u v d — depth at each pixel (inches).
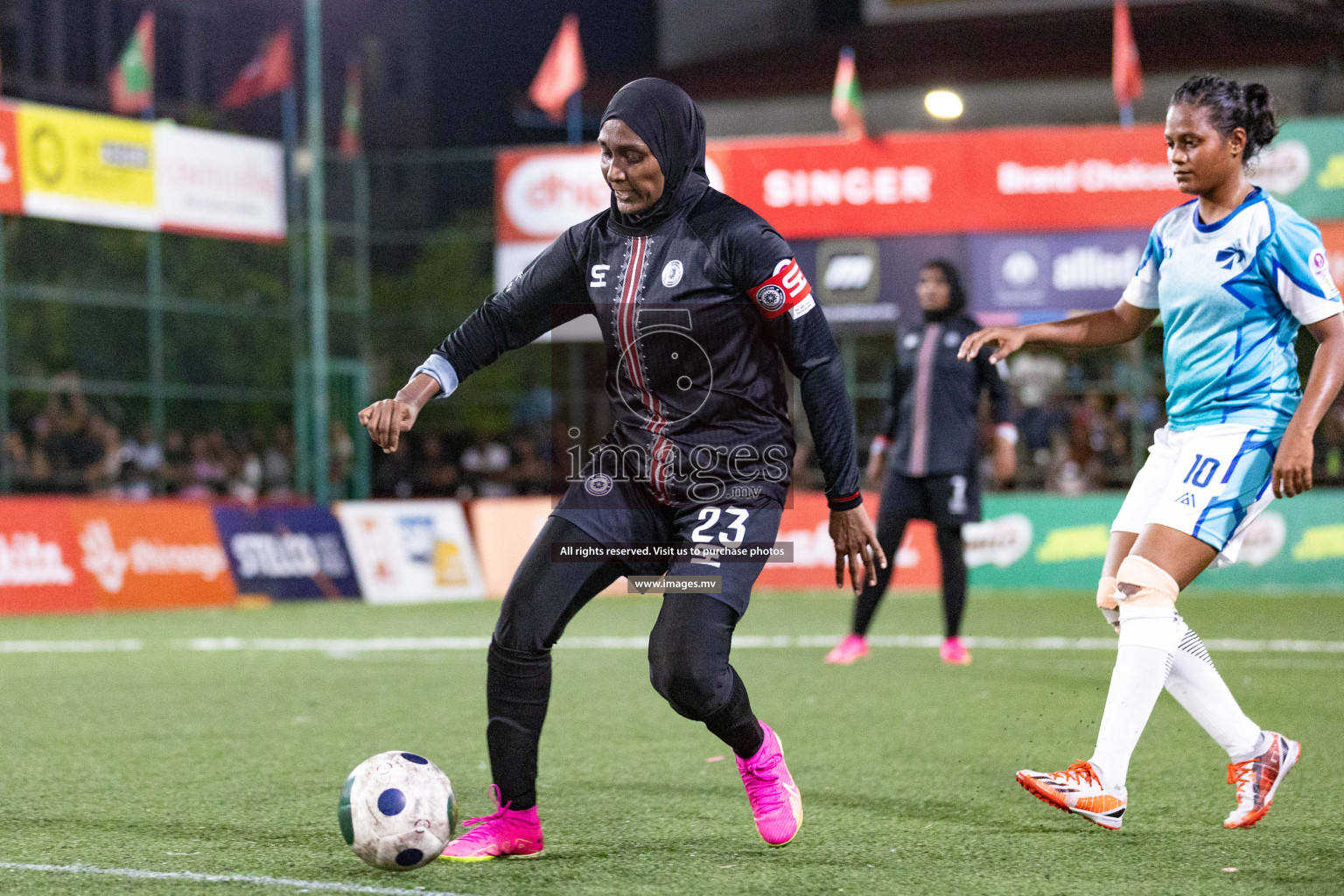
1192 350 289.6
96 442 1256.2
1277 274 279.7
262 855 279.7
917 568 1104.8
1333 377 273.3
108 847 287.3
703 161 265.4
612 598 1087.0
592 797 340.5
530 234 1200.8
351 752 410.6
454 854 274.1
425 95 2923.2
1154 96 1616.6
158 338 1293.1
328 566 1063.6
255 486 1395.2
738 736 271.4
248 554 1027.9
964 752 406.6
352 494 1494.8
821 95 1721.2
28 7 2324.1
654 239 260.7
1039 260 1122.0
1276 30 1636.3
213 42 2573.8
